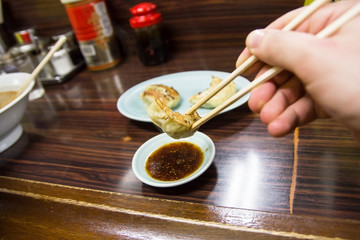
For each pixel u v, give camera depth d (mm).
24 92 350
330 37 171
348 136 270
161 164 273
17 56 522
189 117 240
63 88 541
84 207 249
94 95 481
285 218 197
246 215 206
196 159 269
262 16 472
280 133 205
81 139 365
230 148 290
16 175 319
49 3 609
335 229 184
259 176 247
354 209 203
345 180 226
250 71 254
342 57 157
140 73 520
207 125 333
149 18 485
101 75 557
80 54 616
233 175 254
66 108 459
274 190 230
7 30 675
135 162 270
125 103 390
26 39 580
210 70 460
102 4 519
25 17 651
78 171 305
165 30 558
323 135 277
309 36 169
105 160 314
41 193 278
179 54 559
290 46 169
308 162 250
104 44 543
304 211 208
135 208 235
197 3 503
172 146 294
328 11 222
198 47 554
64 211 253
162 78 442
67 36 573
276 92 232
